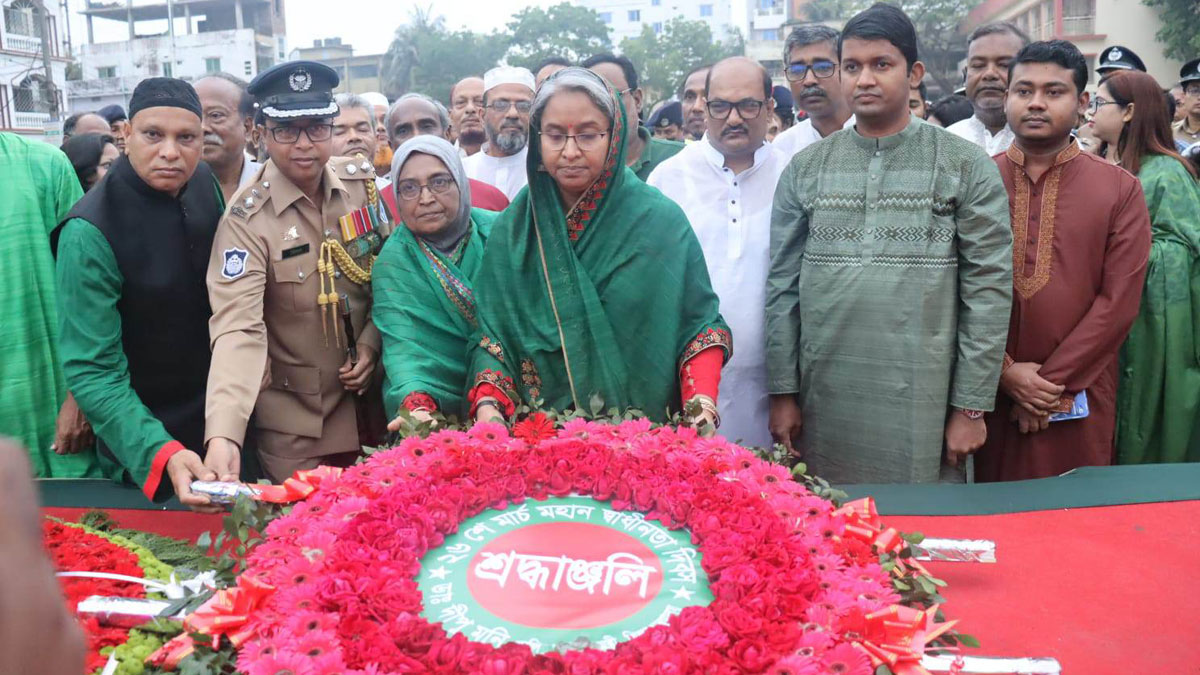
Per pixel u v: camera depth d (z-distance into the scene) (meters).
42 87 32.62
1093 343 3.19
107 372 2.78
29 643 0.89
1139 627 2.03
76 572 2.09
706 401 2.62
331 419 3.15
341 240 3.12
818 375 3.24
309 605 1.70
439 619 1.70
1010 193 3.34
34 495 0.95
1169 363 3.88
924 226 3.06
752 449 2.40
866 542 2.01
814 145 3.31
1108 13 27.22
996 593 2.20
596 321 2.67
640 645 1.59
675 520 2.02
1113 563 2.33
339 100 4.84
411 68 48.78
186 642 1.70
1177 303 3.85
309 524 1.98
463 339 3.02
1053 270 3.24
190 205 2.99
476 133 5.78
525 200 2.75
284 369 3.09
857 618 1.68
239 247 2.94
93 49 50.16
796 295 3.36
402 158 3.01
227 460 2.57
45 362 3.44
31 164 3.46
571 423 2.40
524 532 1.98
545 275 2.69
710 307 2.81
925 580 1.91
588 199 2.69
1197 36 24.59
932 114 5.80
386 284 2.98
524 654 1.56
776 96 6.61
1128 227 3.21
